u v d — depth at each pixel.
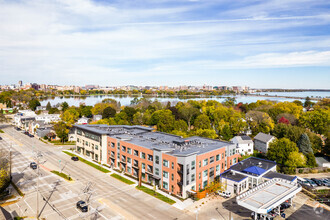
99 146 83.06
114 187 61.25
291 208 50.44
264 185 53.84
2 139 117.31
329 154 86.31
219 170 66.81
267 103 187.12
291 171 71.31
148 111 162.50
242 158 88.00
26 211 48.12
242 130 112.19
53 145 107.38
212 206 51.56
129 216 46.72
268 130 109.81
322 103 199.88
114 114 164.12
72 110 177.88
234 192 58.25
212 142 74.56
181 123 116.81
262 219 45.28
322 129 108.19
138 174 68.94
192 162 56.94
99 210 48.94
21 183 62.81
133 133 86.88
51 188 59.91
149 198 55.09
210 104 189.25
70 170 73.94
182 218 46.22
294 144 75.75
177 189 56.78
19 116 161.12
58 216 46.38
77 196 55.53
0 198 53.56
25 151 95.56
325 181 64.06
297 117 141.00
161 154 59.97
